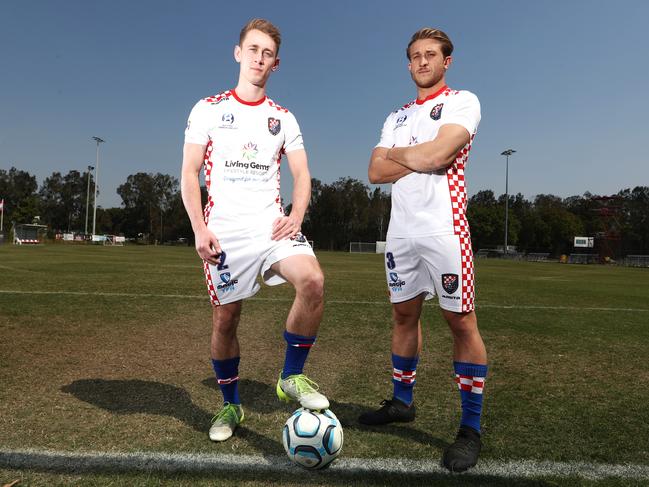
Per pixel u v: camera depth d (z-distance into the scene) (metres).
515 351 4.41
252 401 2.87
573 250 64.00
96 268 13.51
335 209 74.06
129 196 81.50
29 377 3.23
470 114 2.29
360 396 3.01
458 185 2.33
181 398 2.86
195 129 2.38
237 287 2.33
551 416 2.70
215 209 2.35
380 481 1.87
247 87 2.39
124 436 2.26
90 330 4.84
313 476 1.90
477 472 1.97
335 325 5.52
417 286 2.46
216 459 2.03
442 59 2.44
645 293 10.81
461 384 2.25
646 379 3.53
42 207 85.25
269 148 2.39
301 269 2.15
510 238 68.50
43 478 1.82
